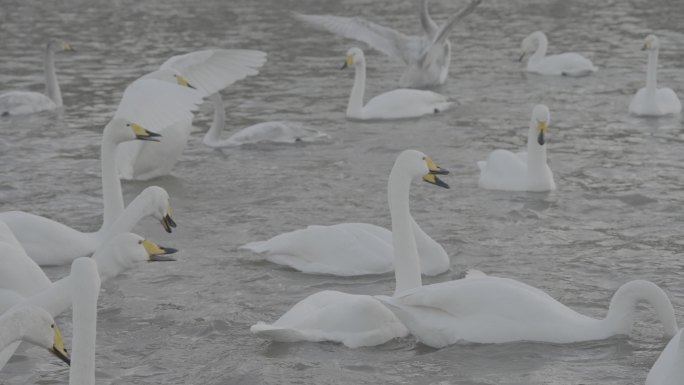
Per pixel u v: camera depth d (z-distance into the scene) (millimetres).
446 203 18469
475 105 27672
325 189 19578
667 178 19797
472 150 22734
